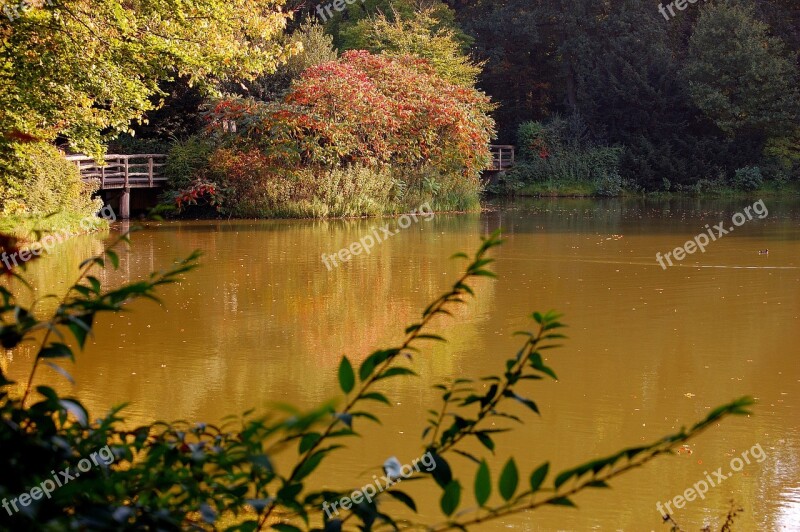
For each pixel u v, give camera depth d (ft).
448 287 40.65
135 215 79.41
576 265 47.52
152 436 5.62
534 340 5.59
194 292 39.27
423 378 24.91
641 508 16.22
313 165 80.07
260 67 51.01
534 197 110.63
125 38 46.55
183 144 82.28
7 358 26.35
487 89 126.31
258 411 21.35
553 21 124.36
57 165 63.46
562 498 4.06
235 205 77.87
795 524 15.60
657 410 22.06
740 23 110.73
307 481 16.75
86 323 4.79
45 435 4.39
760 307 35.35
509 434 20.10
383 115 80.74
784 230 65.36
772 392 23.72
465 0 132.57
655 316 33.71
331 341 29.81
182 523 4.77
